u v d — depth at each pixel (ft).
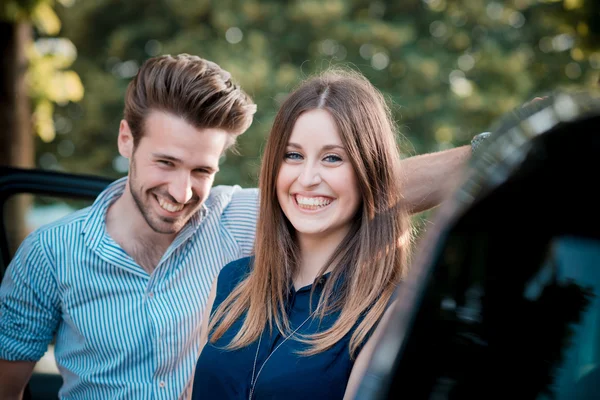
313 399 6.24
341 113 6.58
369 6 41.27
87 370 8.08
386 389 3.54
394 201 6.86
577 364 3.45
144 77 7.66
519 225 3.54
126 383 7.88
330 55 39.75
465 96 37.76
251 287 6.91
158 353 7.93
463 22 41.32
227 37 39.27
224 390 6.60
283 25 39.09
